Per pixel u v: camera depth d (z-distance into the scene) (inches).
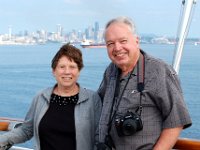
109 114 102.2
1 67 3031.5
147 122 95.0
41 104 116.6
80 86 117.8
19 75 2471.7
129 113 95.6
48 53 3750.0
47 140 113.7
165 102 93.4
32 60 3380.9
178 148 108.8
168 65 96.8
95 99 115.1
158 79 94.1
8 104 1498.5
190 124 93.5
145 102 95.3
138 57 99.3
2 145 122.4
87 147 112.9
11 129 132.2
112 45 98.7
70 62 112.1
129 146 96.2
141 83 96.0
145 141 94.8
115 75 104.9
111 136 100.7
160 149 93.4
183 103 93.5
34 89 1841.8
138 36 100.0
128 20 98.3
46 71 2568.9
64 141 112.3
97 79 1243.8
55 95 116.0
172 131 93.4
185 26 137.5
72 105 114.2
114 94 102.6
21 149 128.0
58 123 112.6
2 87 2010.3
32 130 122.7
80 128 111.8
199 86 1095.0
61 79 113.3
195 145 105.5
